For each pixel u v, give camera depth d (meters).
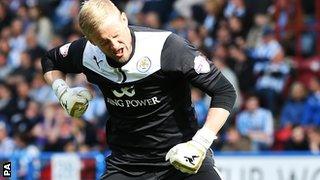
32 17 57.84
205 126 14.77
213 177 15.81
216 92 14.98
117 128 16.06
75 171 34.69
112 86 15.56
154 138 15.78
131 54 15.18
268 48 47.22
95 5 14.52
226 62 45.91
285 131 40.53
